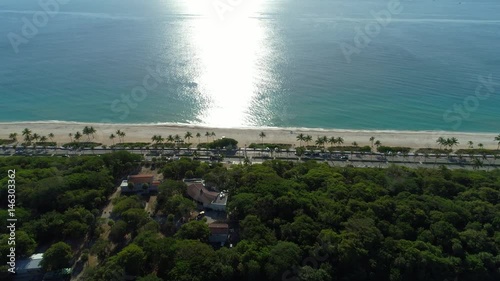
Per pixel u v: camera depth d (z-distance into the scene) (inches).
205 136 7096.5
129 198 4500.5
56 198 4320.9
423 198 4448.8
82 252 3870.6
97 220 4210.1
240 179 4835.1
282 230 3878.0
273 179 4677.7
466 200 4520.2
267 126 7613.2
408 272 3577.8
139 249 3548.2
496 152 6476.4
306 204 4190.5
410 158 6269.7
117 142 6732.3
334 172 5049.2
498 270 3646.7
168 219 4256.9
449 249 3828.7
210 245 3860.7
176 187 4697.3
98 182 4682.6
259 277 3476.9
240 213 4247.0
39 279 3563.0
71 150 6215.6
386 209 4170.8
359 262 3622.0
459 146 6899.6
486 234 3909.9
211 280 3356.3
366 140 7052.2
